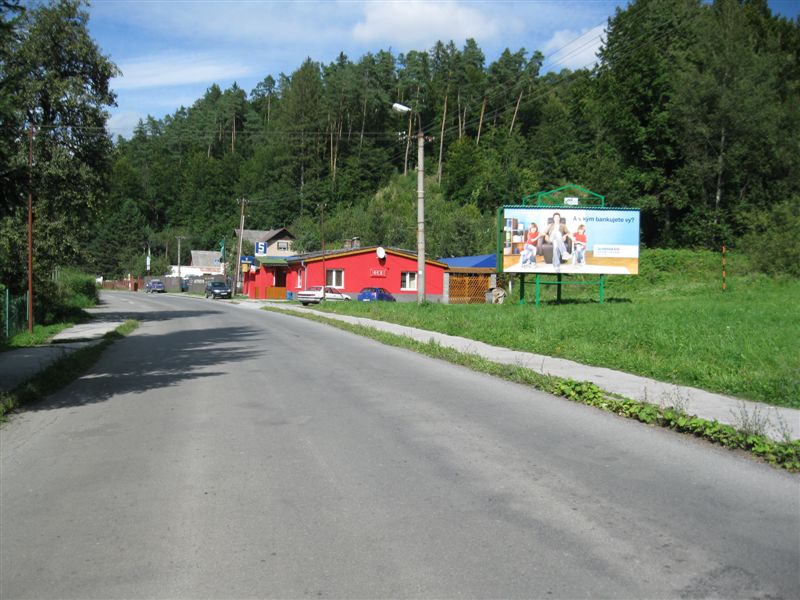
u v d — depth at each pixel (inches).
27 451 265.3
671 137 2022.6
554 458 243.8
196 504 196.5
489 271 1817.2
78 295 1691.7
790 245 1438.2
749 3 2459.4
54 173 1089.4
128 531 176.6
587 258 1253.1
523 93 3533.5
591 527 175.6
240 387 412.8
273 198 3636.8
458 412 329.7
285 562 156.2
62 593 142.5
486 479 218.2
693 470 228.2
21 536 174.4
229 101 4672.7
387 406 345.4
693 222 2017.7
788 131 1907.0
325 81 4003.4
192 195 4446.4
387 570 151.3
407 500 197.9
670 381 414.3
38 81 1065.5
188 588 144.0
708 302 979.9
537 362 513.3
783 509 189.2
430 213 3011.8
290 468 232.4
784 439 253.0
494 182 3083.2
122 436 286.4
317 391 394.0
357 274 2023.9
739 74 1841.8
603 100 2395.4
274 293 2447.1
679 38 2092.8
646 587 142.0
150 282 3454.7
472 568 151.7
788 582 144.0
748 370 406.3
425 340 692.1
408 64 3622.0
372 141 3538.4
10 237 996.6
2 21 345.4
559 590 140.8
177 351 641.6
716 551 160.1
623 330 607.8
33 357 595.8
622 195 2090.3
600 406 340.5
